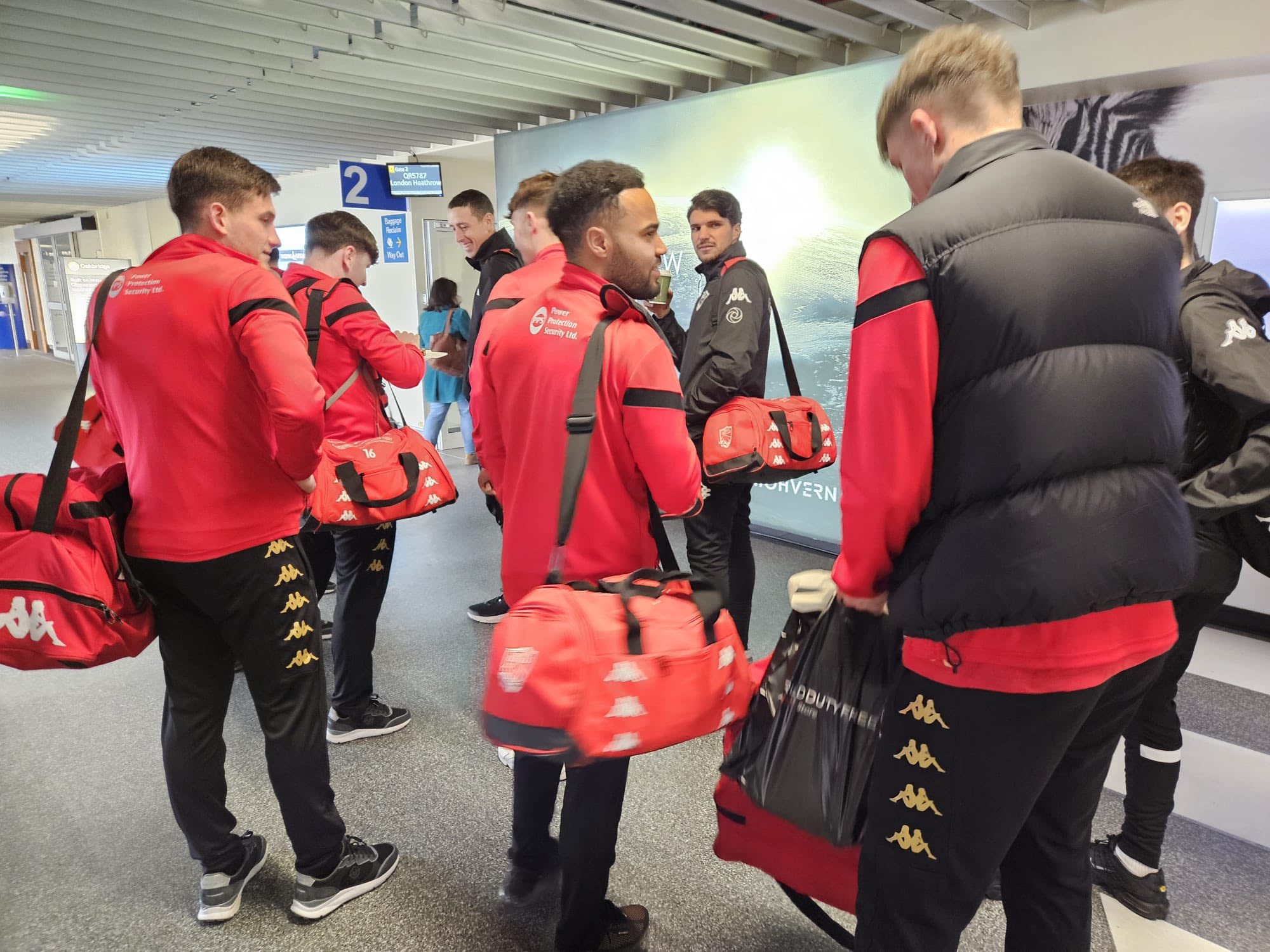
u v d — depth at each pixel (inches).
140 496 60.2
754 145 173.8
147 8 135.9
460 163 303.0
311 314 92.3
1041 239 36.2
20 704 107.5
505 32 158.7
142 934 67.1
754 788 49.2
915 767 40.7
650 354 50.5
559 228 53.9
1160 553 37.8
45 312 753.6
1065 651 37.0
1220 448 62.1
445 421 282.5
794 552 172.2
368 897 71.1
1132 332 37.8
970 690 38.3
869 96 153.6
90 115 229.8
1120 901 70.8
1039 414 35.8
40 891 72.2
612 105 213.2
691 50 174.4
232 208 62.6
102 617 56.6
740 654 47.8
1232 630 130.3
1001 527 36.3
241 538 60.7
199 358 57.2
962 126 40.9
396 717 99.3
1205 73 122.2
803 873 53.6
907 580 39.8
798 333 173.3
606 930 62.1
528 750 40.8
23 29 152.0
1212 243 128.0
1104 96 134.7
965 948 65.3
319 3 135.0
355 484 87.4
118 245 591.8
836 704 47.2
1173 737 67.3
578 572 52.5
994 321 35.7
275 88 196.5
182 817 66.5
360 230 96.8
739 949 64.9
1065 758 43.4
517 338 54.9
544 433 52.8
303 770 65.9
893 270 37.4
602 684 41.1
